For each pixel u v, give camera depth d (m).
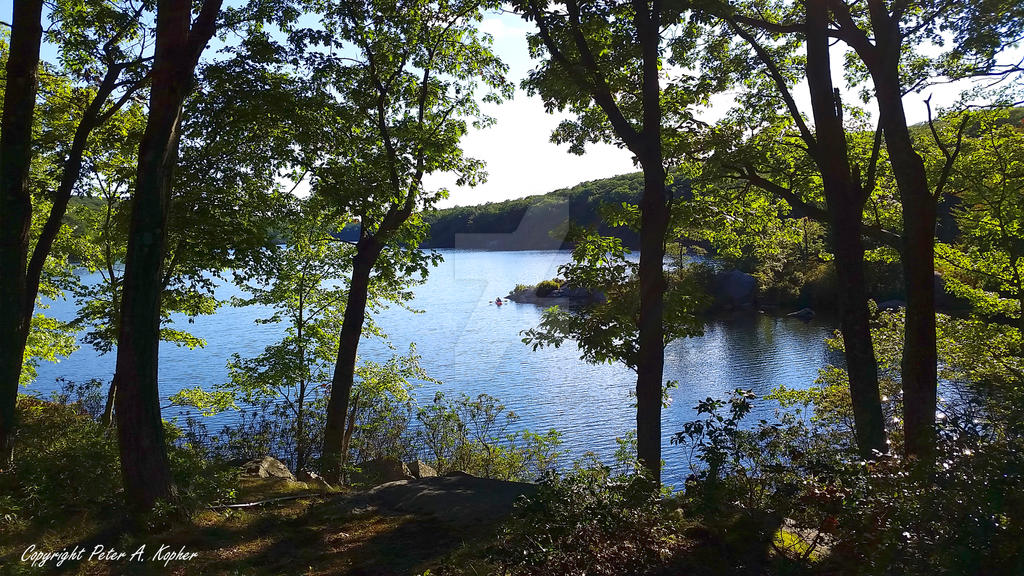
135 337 6.81
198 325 44.81
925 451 3.84
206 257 11.98
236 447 13.25
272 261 13.12
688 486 4.77
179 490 7.16
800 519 4.54
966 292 16.64
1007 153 14.41
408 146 12.70
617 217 9.99
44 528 6.23
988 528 3.04
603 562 4.36
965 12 10.18
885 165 12.82
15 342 9.20
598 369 27.98
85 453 7.68
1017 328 15.52
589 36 10.34
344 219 13.19
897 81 10.26
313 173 11.80
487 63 13.99
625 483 4.80
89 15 11.34
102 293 15.24
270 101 10.98
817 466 4.35
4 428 8.97
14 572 4.98
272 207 13.02
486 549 4.43
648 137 9.44
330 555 5.70
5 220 9.14
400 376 17.38
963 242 18.19
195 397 16.83
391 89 13.46
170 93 6.89
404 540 6.00
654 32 9.50
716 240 14.24
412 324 37.47
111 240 14.83
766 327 40.44
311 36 11.62
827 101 10.43
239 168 12.28
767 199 13.84
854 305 10.29
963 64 11.20
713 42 12.68
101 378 28.94
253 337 39.22
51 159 13.09
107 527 6.36
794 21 12.22
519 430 17.95
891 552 3.48
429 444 14.43
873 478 4.18
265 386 16.42
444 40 13.64
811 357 31.61
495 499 7.04
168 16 6.85
